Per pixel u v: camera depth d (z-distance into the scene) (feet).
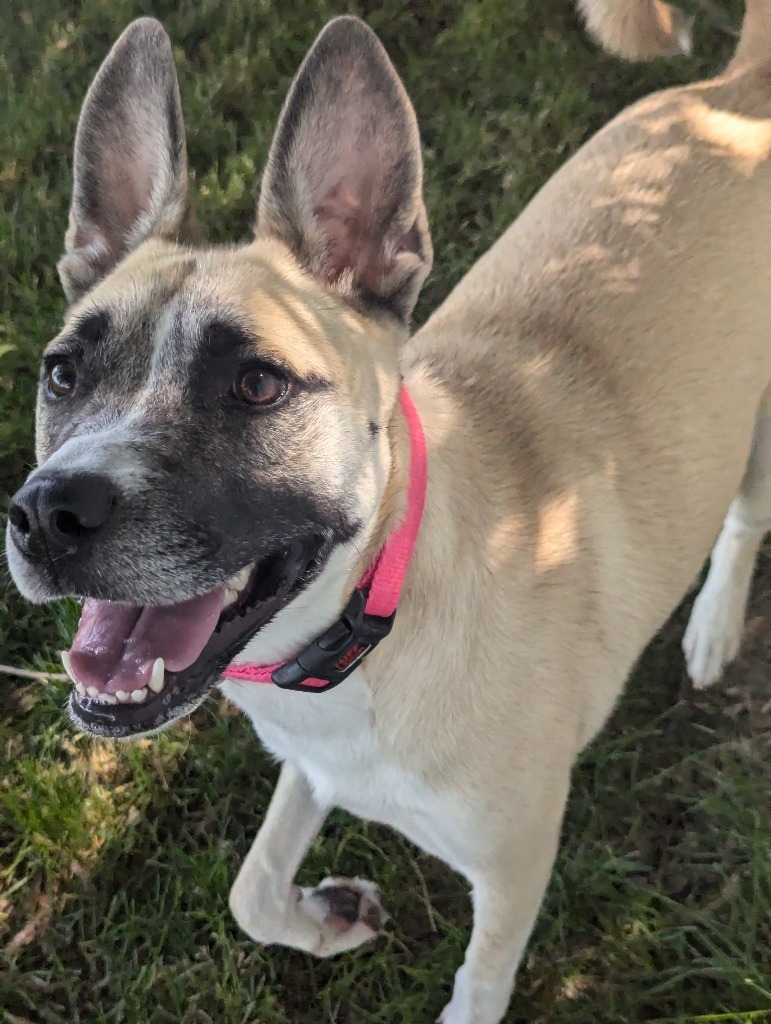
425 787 1.41
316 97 1.31
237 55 3.19
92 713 1.19
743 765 2.07
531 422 1.55
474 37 3.15
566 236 1.80
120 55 1.38
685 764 2.08
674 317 1.69
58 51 3.31
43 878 2.03
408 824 1.52
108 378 1.22
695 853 1.98
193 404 1.18
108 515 1.09
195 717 2.20
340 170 1.34
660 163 1.82
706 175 1.79
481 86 3.10
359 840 2.03
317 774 1.52
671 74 3.02
